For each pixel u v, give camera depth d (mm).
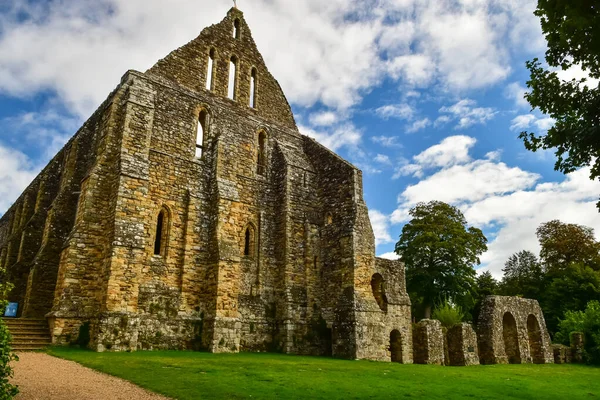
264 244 24781
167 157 22359
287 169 26016
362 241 24359
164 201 21672
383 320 23625
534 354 32875
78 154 23359
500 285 59188
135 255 18953
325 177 27094
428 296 45344
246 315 22781
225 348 20344
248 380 12477
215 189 23000
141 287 19828
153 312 19844
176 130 23141
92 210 19531
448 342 27844
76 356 15320
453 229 45219
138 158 20625
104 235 19531
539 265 56656
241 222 24219
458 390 14062
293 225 25266
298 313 23656
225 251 21672
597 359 31484
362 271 23828
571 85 9367
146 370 13078
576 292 47031
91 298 18719
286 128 29109
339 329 22797
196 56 25891
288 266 24328
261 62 29453
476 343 27781
